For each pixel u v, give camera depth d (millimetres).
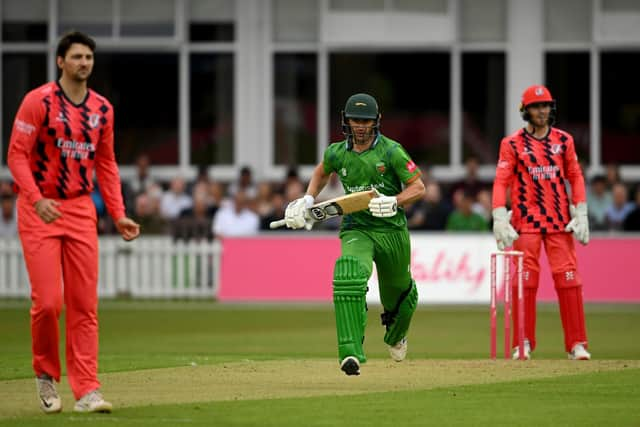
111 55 81312
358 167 29484
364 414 24422
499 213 36719
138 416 24141
